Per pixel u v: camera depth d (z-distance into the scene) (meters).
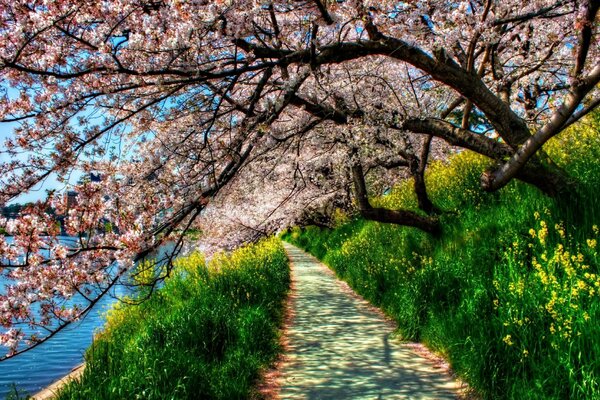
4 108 4.68
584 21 5.06
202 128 6.20
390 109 7.96
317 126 9.40
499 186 6.37
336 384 5.27
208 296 8.49
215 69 5.40
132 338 7.50
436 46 5.93
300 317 9.04
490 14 6.11
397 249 10.28
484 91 6.12
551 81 10.71
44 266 4.08
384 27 5.55
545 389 3.78
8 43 4.23
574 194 6.13
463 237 7.93
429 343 6.36
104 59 4.32
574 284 4.43
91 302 4.29
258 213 12.88
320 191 13.28
